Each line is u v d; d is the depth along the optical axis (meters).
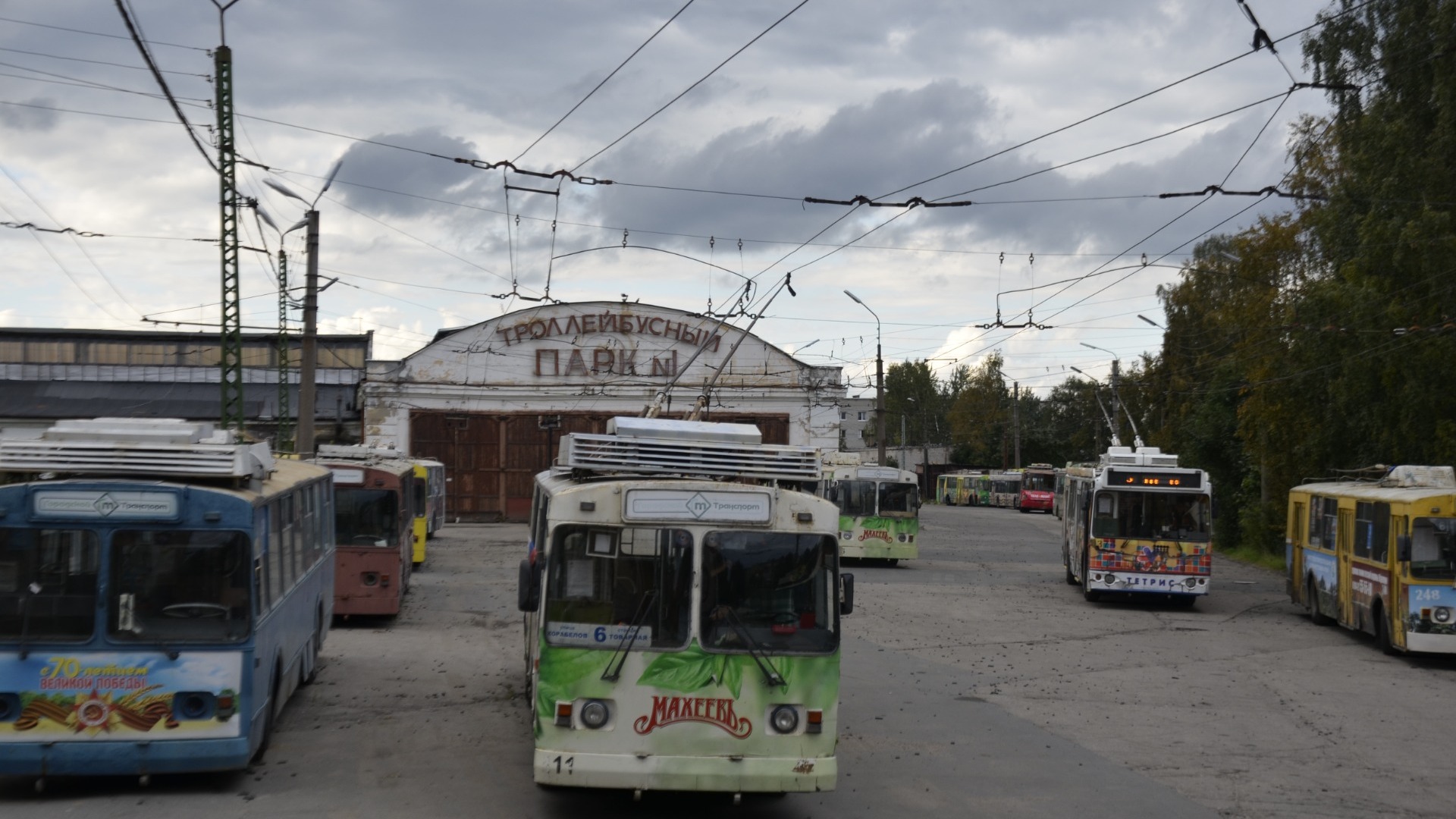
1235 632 22.27
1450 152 25.89
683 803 9.35
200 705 9.12
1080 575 28.83
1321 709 14.39
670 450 9.51
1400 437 27.81
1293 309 31.36
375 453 22.83
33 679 8.91
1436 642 18.30
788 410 51.44
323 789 9.41
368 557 20.19
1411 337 26.59
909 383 118.69
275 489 10.66
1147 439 55.62
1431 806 9.76
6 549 9.00
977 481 93.00
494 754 10.80
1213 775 10.73
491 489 51.31
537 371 51.44
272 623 10.34
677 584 8.61
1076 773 10.70
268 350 62.81
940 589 29.38
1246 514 42.47
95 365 58.34
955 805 9.46
